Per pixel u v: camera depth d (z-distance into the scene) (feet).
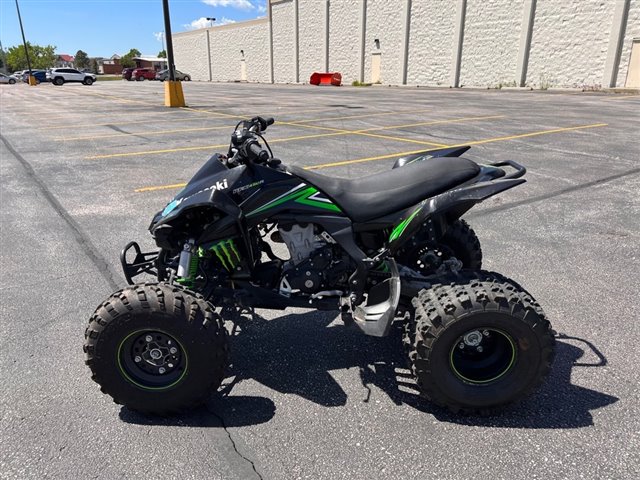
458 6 111.34
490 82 109.81
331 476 7.74
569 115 52.13
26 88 149.89
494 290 8.61
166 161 31.09
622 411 9.08
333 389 9.91
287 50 171.83
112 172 28.35
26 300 13.58
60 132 44.27
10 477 7.75
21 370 10.53
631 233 18.10
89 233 18.69
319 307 10.08
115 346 8.71
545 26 97.76
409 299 10.18
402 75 129.29
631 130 41.04
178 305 8.64
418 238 10.98
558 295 13.47
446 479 7.65
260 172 9.50
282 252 16.40
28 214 21.04
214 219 9.72
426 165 10.26
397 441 8.47
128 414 9.28
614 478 7.59
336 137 38.50
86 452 8.29
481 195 9.18
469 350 9.09
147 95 100.94
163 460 8.11
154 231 9.91
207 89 126.11
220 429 8.84
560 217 19.90
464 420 8.96
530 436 8.53
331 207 9.62
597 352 10.87
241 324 12.34
